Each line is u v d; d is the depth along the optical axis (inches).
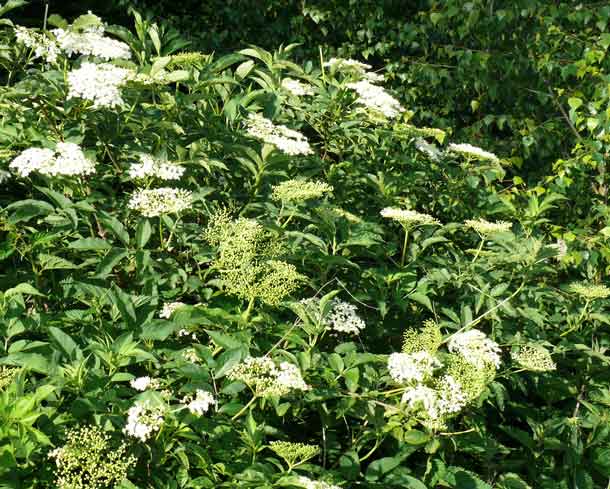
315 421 132.6
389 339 142.5
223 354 122.0
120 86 135.2
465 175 162.9
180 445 119.1
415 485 124.9
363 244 137.6
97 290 127.0
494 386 134.1
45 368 118.7
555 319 147.9
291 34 248.8
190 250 135.2
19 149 140.7
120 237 130.4
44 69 143.3
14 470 113.9
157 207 129.2
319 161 152.8
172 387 125.3
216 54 248.8
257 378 121.3
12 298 126.2
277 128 145.4
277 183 146.3
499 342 139.9
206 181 143.6
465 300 143.3
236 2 249.0
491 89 197.2
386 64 234.8
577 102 171.9
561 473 139.7
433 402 123.6
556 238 166.6
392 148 163.2
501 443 143.9
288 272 126.0
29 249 131.3
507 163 184.1
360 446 128.3
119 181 141.8
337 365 127.3
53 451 114.0
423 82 217.2
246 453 121.7
